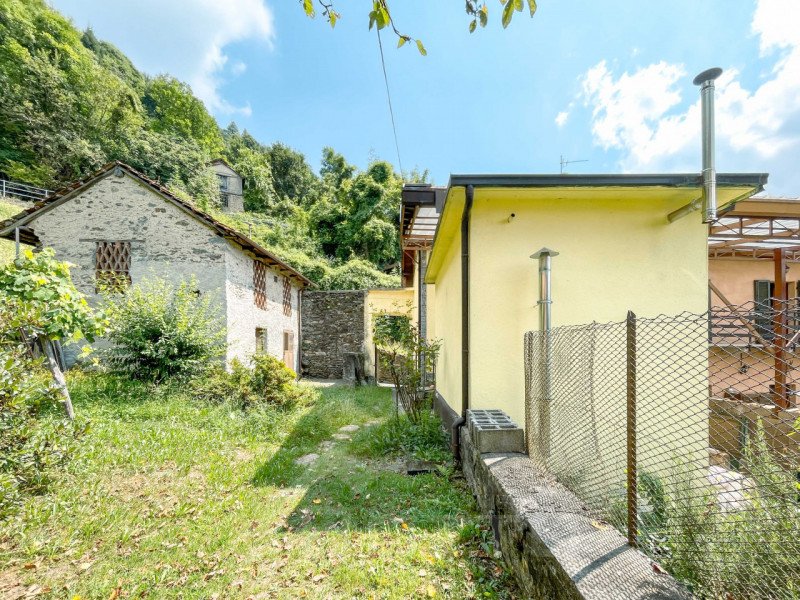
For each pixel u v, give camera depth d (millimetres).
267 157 35562
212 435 4645
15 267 3607
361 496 3164
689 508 1571
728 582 1312
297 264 16938
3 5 23359
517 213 3826
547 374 2754
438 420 5047
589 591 1264
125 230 8133
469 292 3805
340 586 2070
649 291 3783
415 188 5305
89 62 26531
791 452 1452
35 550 2348
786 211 4672
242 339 8945
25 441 3004
